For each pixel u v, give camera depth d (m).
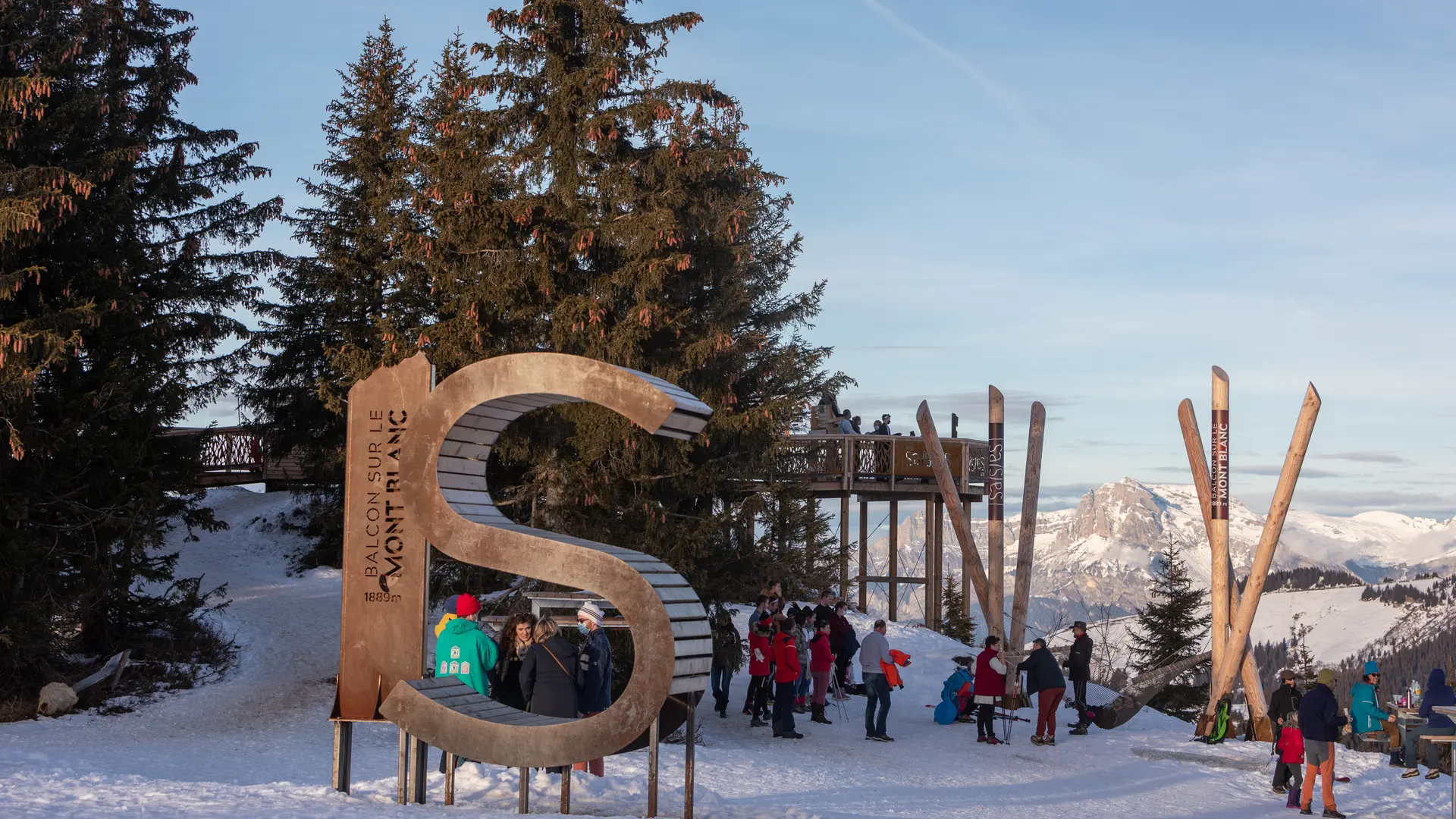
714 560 19.03
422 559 10.12
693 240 19.28
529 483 19.00
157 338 20.45
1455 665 159.00
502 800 10.55
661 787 11.87
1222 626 20.95
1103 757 18.25
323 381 19.38
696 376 18.73
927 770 15.95
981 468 32.25
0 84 17.12
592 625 11.94
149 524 19.41
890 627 29.97
